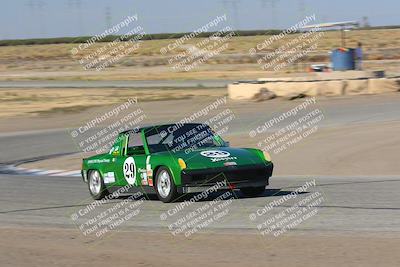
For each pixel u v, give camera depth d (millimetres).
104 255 15961
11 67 197500
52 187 30391
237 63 169000
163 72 145625
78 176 35219
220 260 14836
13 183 32594
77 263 15305
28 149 50219
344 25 84500
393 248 15133
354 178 29484
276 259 14711
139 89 101062
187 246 16578
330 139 43094
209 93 87312
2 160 45688
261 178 23203
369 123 49312
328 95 68250
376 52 182000
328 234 17094
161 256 15539
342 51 83875
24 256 16359
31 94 101188
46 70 177000
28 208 24547
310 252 15195
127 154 25047
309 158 37125
